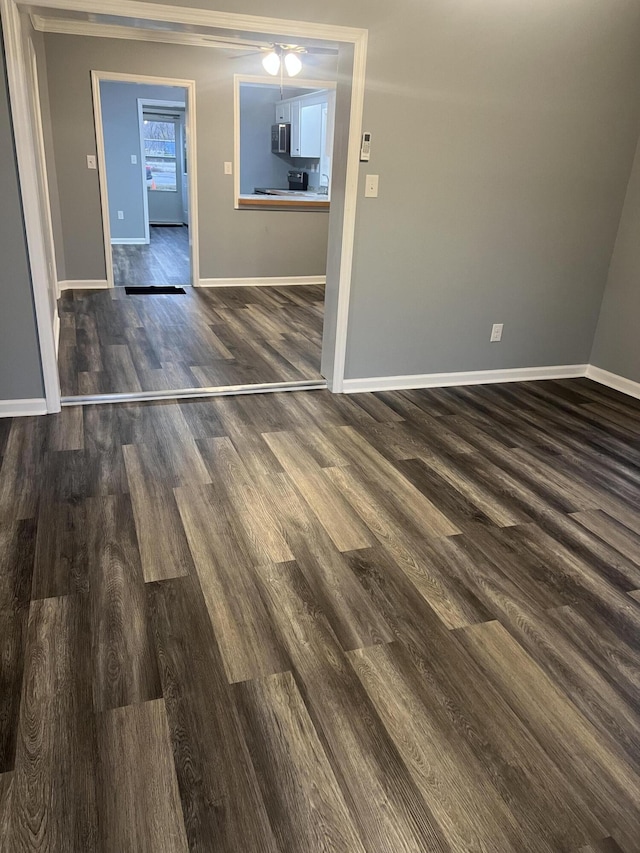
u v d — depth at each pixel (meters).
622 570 2.25
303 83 6.34
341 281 3.55
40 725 1.49
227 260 6.70
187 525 2.34
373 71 3.20
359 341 3.76
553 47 3.48
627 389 4.16
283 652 1.76
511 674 1.74
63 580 2.01
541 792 1.40
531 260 3.97
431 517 2.51
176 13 2.84
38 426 3.13
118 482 2.62
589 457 3.16
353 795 1.37
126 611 1.88
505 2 3.29
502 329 4.10
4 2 2.57
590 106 3.69
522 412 3.73
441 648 1.81
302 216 6.84
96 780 1.37
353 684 1.67
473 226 3.73
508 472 2.94
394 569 2.16
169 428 3.19
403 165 3.43
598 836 1.31
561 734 1.55
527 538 2.40
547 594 2.09
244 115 9.64
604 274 4.21
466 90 3.40
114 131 9.49
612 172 3.92
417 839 1.28
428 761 1.46
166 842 1.25
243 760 1.43
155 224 12.41
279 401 3.64
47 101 5.63
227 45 5.53
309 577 2.09
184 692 1.61
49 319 3.15
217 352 4.46
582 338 4.37
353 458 2.97
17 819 1.28
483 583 2.12
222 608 1.92
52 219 5.81
